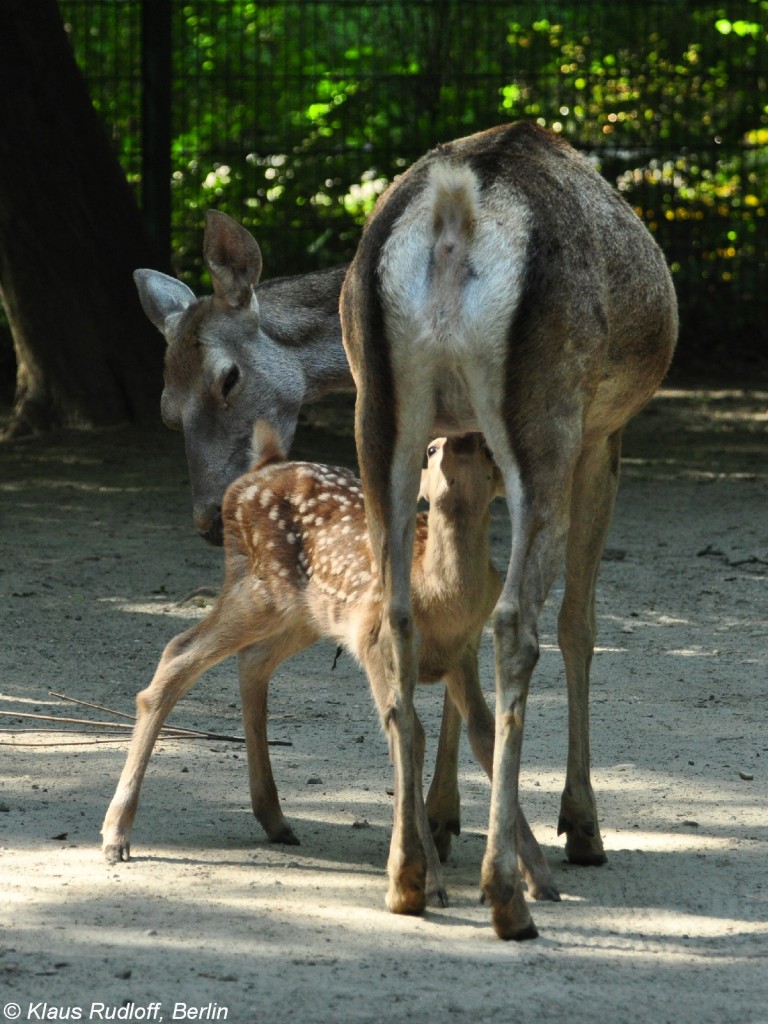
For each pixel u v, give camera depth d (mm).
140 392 25609
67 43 25188
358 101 34125
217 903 7789
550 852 8922
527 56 34094
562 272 7543
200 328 12273
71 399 25453
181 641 9156
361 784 10141
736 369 33688
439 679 8602
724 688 12641
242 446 12320
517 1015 6465
